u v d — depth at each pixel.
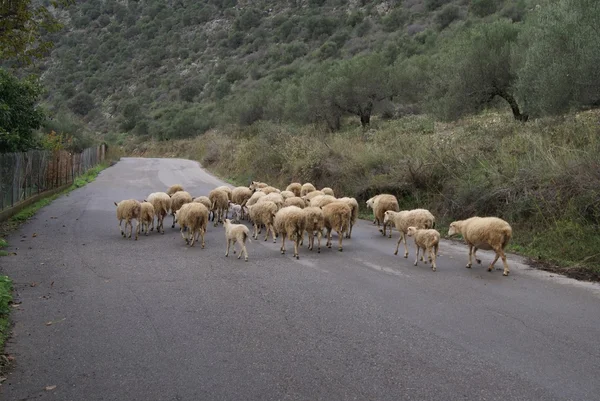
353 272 9.29
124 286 8.37
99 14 114.94
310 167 21.36
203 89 79.81
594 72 12.92
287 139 26.88
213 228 14.47
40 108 22.16
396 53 48.12
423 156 16.33
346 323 6.63
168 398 4.75
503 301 7.48
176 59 93.19
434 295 7.81
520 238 11.36
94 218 15.73
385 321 6.70
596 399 4.68
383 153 18.39
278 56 74.19
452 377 5.12
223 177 31.95
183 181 29.02
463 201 13.61
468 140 16.73
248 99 50.56
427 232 9.56
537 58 15.05
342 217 11.26
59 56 102.50
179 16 107.31
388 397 4.73
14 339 6.15
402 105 34.19
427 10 64.69
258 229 14.14
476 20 48.03
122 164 44.22
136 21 110.06
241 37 89.75
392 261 10.22
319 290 8.12
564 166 11.69
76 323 6.67
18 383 5.05
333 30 75.12
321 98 33.91
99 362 5.52
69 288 8.23
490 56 20.16
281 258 10.55
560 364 5.39
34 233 13.06
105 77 92.12
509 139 15.39
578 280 8.62
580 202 10.87
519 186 12.37
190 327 6.52
